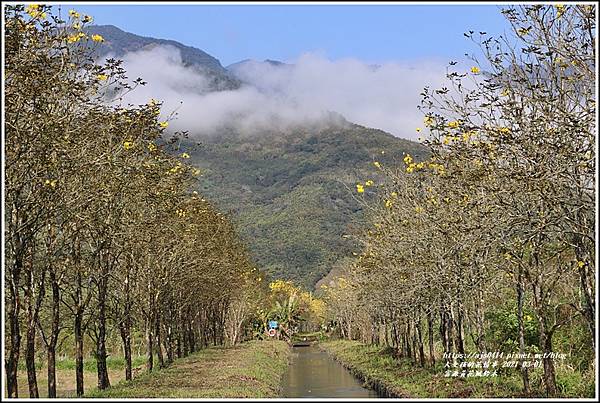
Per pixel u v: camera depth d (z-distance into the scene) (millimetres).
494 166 12438
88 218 15812
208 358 39125
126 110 15781
